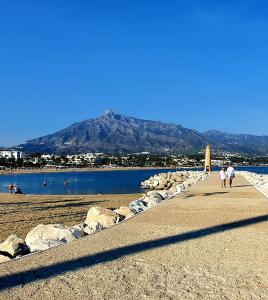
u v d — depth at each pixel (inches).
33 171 7805.1
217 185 1443.2
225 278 302.2
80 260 352.2
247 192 1106.7
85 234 546.0
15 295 263.9
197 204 796.6
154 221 576.1
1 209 1282.0
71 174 6648.6
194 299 258.7
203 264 340.8
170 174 2901.1
